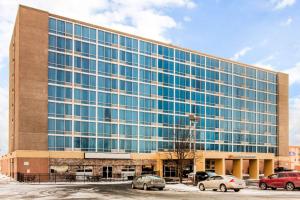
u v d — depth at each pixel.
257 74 85.88
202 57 74.94
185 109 70.44
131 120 62.41
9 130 62.78
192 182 44.19
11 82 61.06
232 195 25.80
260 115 85.38
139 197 24.45
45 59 52.78
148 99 65.12
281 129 89.44
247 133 81.75
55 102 53.69
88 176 53.28
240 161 70.38
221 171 66.62
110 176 57.94
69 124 54.84
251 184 44.28
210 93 75.31
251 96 83.81
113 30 61.47
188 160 63.91
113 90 60.50
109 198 23.75
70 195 26.11
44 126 51.84
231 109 79.06
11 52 62.50
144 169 62.69
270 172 77.88
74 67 56.19
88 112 57.16
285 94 91.56
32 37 51.69
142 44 65.38
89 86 57.66
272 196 24.64
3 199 23.25
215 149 74.44
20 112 49.78
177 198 23.55
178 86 69.94
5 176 59.84
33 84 51.25
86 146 56.41
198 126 71.88
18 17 51.53
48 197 24.55
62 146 53.72
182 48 71.50
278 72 90.50
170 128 67.56
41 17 52.91
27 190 31.20
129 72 62.94
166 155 62.22
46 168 51.16
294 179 30.88
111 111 59.94
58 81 54.25
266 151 85.56
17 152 49.06
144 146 63.62
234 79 80.56
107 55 60.34
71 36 56.31
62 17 55.56
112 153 58.34
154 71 66.50
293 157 122.25
